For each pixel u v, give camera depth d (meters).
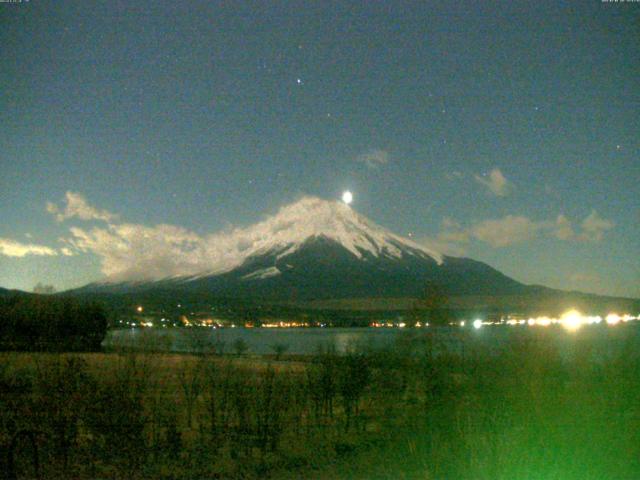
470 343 16.69
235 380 18.36
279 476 12.26
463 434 12.88
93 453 13.12
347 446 14.84
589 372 17.80
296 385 19.20
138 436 13.26
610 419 14.14
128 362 17.97
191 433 16.16
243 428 15.59
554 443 12.32
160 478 11.98
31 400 13.66
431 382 15.01
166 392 19.50
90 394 13.52
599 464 11.95
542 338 17.20
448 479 11.48
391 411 16.58
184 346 26.20
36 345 31.91
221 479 12.02
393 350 18.05
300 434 16.53
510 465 11.52
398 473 12.16
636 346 22.00
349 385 17.58
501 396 13.86
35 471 11.29
